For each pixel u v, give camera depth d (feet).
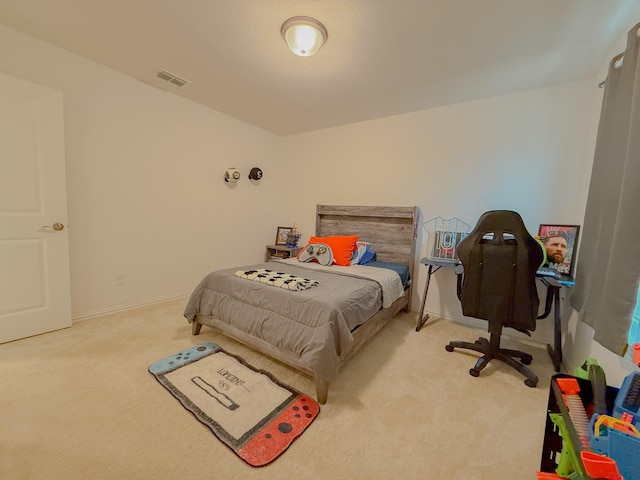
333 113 10.71
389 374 6.14
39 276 6.97
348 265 9.62
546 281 6.48
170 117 9.67
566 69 6.99
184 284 10.67
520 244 5.64
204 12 5.50
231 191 12.05
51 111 6.87
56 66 7.12
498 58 6.65
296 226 13.97
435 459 4.01
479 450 4.18
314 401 5.10
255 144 12.82
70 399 4.84
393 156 10.79
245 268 8.27
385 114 10.63
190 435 4.22
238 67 7.55
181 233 10.42
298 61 7.13
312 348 5.05
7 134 6.31
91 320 8.14
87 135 7.85
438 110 9.71
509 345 7.75
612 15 5.07
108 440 4.05
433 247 9.54
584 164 7.44
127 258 9.02
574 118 7.60
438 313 9.96
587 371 3.77
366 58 6.84
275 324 5.72
